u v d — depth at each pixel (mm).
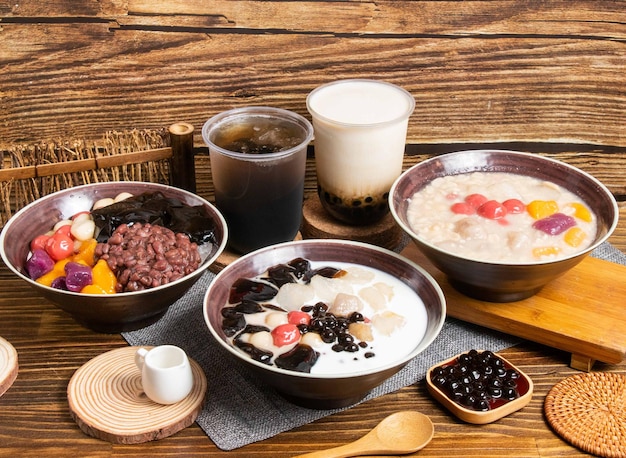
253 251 923
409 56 1025
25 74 990
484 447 806
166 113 1029
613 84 1060
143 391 839
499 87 1051
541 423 828
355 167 960
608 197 914
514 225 912
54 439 810
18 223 907
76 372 854
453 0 1000
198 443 809
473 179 970
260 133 959
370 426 823
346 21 1001
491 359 856
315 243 903
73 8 965
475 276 866
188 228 912
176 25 985
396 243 1021
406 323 844
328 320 838
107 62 994
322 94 981
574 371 878
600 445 800
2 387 845
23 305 938
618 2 1015
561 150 1097
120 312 861
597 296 914
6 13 959
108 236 896
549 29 1024
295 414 830
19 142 1025
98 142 998
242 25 992
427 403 844
